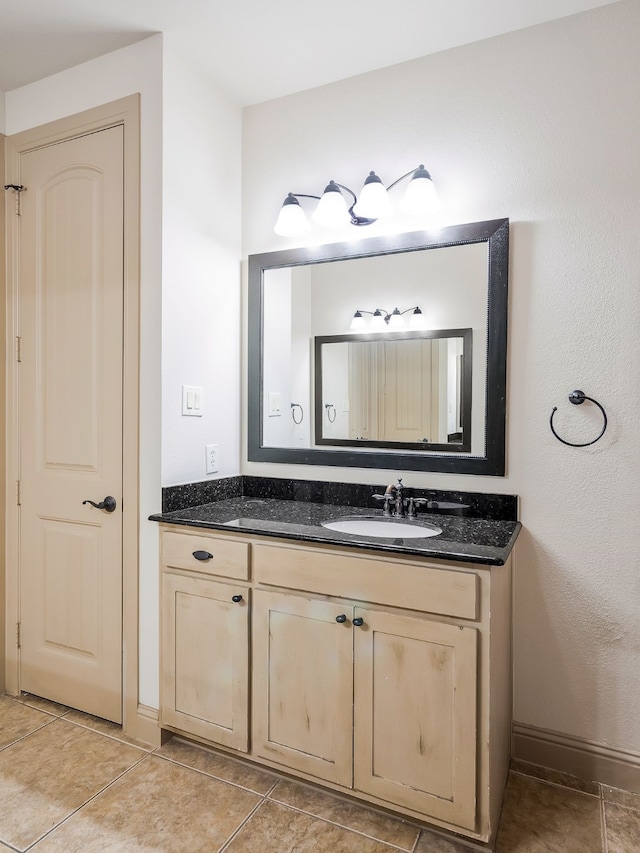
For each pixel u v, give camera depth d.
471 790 1.43
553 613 1.85
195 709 1.87
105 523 2.09
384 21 1.83
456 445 1.97
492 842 1.49
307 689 1.66
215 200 2.21
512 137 1.88
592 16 1.77
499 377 1.88
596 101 1.77
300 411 2.27
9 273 2.31
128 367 2.03
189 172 2.07
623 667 1.77
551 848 1.51
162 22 1.86
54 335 2.21
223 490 2.27
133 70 2.00
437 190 2.00
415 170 2.02
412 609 1.50
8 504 2.33
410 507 1.97
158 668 1.98
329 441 2.21
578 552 1.81
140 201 1.99
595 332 1.77
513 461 1.89
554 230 1.82
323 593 1.63
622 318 1.74
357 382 2.15
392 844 1.52
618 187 1.74
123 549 2.05
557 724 1.85
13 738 2.00
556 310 1.82
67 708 2.21
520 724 1.90
